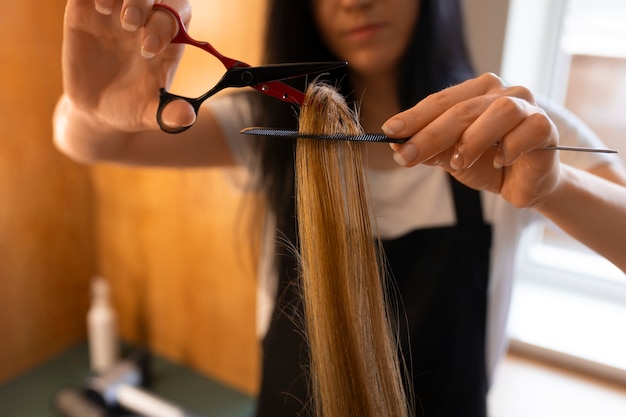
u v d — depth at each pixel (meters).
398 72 0.74
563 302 1.11
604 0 0.97
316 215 0.41
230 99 0.87
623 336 1.01
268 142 0.78
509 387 0.96
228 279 1.17
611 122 1.02
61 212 1.28
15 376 1.24
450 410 0.75
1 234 1.15
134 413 1.07
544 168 0.41
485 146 0.38
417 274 0.74
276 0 0.75
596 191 0.49
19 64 1.10
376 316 0.42
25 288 1.23
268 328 0.82
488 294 0.75
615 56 0.99
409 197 0.75
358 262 0.41
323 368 0.42
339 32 0.68
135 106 0.54
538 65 1.02
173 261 1.26
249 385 1.22
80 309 1.38
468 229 0.73
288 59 0.76
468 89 0.42
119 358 1.32
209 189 1.14
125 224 1.31
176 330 1.32
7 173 1.13
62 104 0.70
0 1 1.04
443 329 0.74
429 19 0.69
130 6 0.43
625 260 0.51
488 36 0.86
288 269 0.76
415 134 0.40
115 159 0.73
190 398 1.20
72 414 1.07
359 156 0.41
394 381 0.43
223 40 1.00
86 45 0.52
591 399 0.92
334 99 0.42
